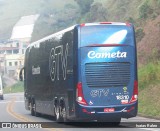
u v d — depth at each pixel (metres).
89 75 39.38
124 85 39.84
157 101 54.12
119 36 40.00
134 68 40.19
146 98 57.25
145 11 90.44
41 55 52.16
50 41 47.91
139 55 76.44
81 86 39.25
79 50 39.41
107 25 40.00
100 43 39.66
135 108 40.00
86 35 39.59
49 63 48.06
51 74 47.25
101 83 39.47
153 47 74.75
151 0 92.00
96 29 39.78
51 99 47.62
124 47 40.00
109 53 39.72
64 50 42.34
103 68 39.53
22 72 69.38
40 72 52.81
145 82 62.78
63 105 43.31
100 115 39.31
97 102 39.34
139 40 83.81
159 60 70.00
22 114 61.47
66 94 41.75
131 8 119.38
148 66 67.94
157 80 61.66
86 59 39.41
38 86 54.12
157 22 80.94
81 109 39.06
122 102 39.69
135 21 98.00
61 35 43.59
